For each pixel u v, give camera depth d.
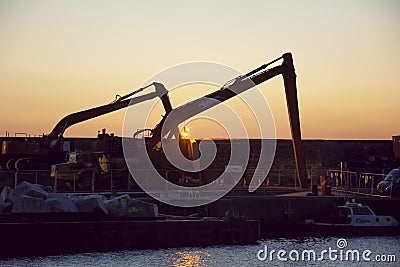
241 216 41.94
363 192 53.06
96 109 52.66
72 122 52.94
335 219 44.38
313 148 65.88
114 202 37.50
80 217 36.44
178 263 32.91
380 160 64.88
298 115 54.00
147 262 32.97
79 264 32.22
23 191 37.44
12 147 52.03
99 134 51.06
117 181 49.91
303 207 46.41
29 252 34.19
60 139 52.91
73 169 49.06
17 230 34.06
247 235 38.19
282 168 62.88
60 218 36.12
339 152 66.25
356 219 43.72
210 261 33.47
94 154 49.62
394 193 49.34
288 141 63.41
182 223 37.06
